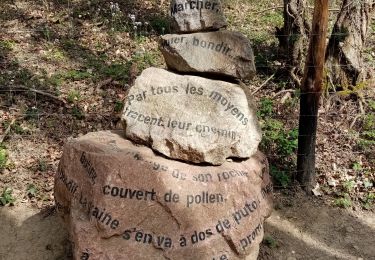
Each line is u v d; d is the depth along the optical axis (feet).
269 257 5.48
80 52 9.26
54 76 8.31
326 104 7.89
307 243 5.74
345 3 7.95
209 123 4.99
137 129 5.06
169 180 4.67
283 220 6.06
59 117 7.41
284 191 6.49
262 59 9.23
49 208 5.96
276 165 6.81
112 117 7.55
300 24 8.54
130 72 8.58
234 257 4.66
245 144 5.03
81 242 4.41
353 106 7.89
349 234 5.90
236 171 4.95
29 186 6.18
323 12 5.78
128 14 10.75
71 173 4.87
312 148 6.38
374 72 8.59
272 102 8.00
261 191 5.14
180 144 4.90
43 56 8.94
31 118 7.32
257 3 12.17
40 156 6.72
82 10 11.02
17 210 5.90
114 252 4.41
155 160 4.83
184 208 4.60
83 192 4.68
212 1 5.16
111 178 4.56
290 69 8.55
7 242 5.45
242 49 5.13
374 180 6.57
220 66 5.15
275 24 11.02
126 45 9.64
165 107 5.08
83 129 7.29
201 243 4.55
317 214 6.18
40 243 5.46
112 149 4.89
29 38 9.56
